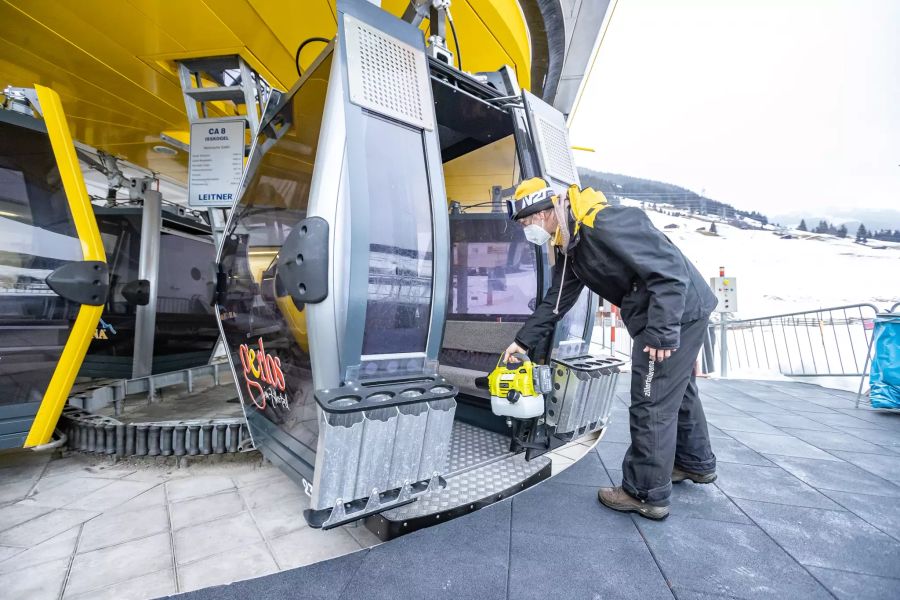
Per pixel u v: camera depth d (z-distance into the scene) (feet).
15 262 7.80
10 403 7.75
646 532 5.88
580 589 4.64
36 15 10.66
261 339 6.48
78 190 8.56
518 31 16.44
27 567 5.10
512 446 7.73
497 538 5.69
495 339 11.24
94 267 8.49
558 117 8.64
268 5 10.80
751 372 20.71
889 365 13.14
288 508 6.68
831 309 17.26
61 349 8.19
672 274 5.66
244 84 12.70
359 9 5.11
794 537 5.78
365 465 4.39
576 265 6.63
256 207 6.86
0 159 7.76
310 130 5.35
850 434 10.79
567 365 7.44
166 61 12.96
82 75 13.85
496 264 11.71
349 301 4.43
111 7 10.50
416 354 5.25
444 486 5.24
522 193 6.63
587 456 9.00
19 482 7.74
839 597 4.50
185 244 14.82
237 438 8.45
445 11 7.39
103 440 8.57
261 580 4.78
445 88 7.24
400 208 5.12
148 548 5.52
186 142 21.81
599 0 20.65
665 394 6.23
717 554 5.35
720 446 9.79
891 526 6.10
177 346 14.39
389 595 4.52
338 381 4.51
